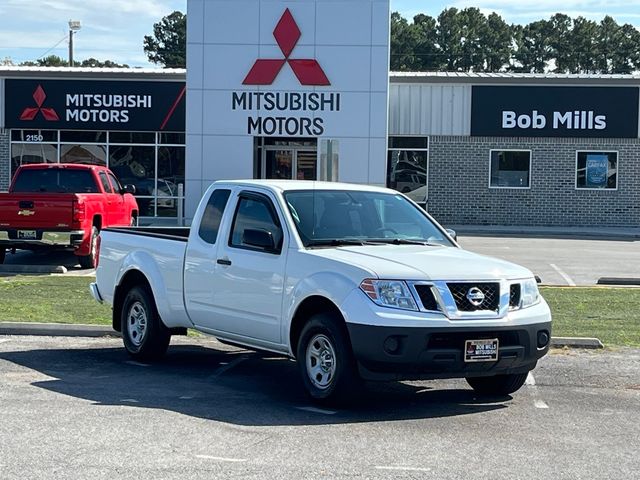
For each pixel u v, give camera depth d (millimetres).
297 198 9078
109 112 32562
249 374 9844
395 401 8672
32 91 32594
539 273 19359
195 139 28188
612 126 32188
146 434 7207
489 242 26594
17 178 19969
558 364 10398
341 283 7949
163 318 10125
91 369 9930
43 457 6539
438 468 6445
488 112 32500
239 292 9078
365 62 27750
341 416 7969
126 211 21859
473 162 32781
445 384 9531
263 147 30094
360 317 7723
